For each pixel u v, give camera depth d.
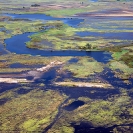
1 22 95.38
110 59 56.38
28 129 32.62
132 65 52.38
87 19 100.56
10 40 72.38
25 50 63.62
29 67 52.84
